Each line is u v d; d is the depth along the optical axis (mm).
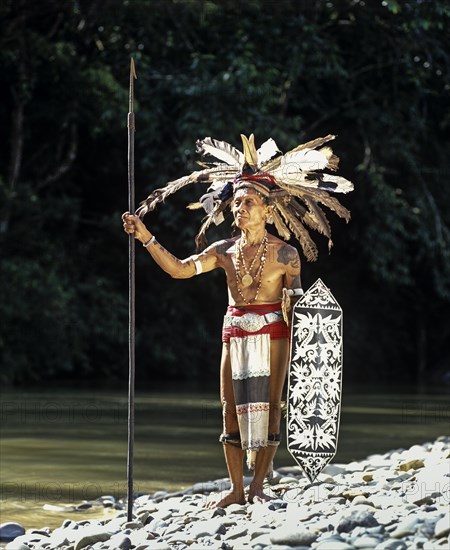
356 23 29672
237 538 5180
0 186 27312
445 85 31188
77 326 28391
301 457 6426
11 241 27969
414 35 29266
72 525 6379
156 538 5516
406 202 32250
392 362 36406
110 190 32219
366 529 4875
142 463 9898
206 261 6691
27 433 12648
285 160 6703
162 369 31625
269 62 28375
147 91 28297
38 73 28016
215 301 32625
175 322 31828
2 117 30484
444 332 36719
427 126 32906
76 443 11570
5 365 26453
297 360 6426
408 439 12250
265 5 28406
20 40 26891
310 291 6449
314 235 32844
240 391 6516
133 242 6352
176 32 28828
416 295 36250
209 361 32375
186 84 27453
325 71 28375
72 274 29812
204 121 26844
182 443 11695
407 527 4785
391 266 34281
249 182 6656
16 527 6488
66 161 29531
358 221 32500
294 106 31344
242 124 27188
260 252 6605
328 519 5234
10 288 26641
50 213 28562
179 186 6836
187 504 6844
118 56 28703
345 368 34969
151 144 30094
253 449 6426
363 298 35781
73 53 27609
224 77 26562
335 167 6742
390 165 32531
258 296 6590
